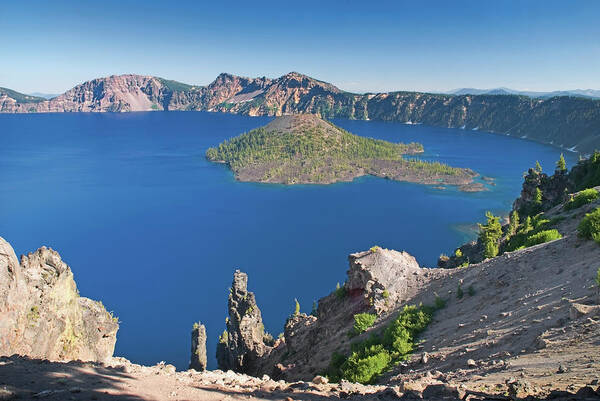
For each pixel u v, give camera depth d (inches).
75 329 1590.8
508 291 1603.1
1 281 1204.5
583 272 1293.1
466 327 1497.3
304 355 2773.1
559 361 766.5
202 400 717.3
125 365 1059.3
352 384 1016.2
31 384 665.0
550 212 3754.9
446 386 711.1
